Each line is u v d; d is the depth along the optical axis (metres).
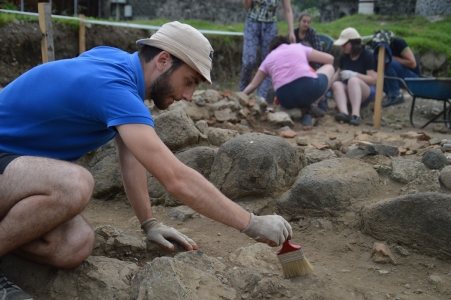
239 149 3.29
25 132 2.18
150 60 2.26
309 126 5.50
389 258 2.63
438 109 6.52
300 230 3.03
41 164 2.11
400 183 3.28
